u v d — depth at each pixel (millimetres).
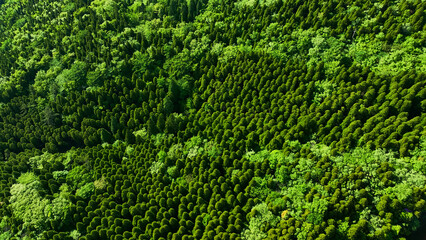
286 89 63781
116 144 67562
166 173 58812
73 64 81062
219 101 67375
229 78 69375
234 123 62156
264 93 64250
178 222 51312
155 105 70438
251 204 49219
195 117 66750
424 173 46312
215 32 79438
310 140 56094
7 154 71062
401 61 59219
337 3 73750
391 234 42688
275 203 47781
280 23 75938
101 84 76938
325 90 60062
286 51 70312
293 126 57500
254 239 44781
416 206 43656
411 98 52625
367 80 57812
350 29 67562
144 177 58156
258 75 66312
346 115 57156
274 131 57969
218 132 60500
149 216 52000
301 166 50625
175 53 78562
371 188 46531
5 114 78938
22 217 56125
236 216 48031
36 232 54469
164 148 62281
